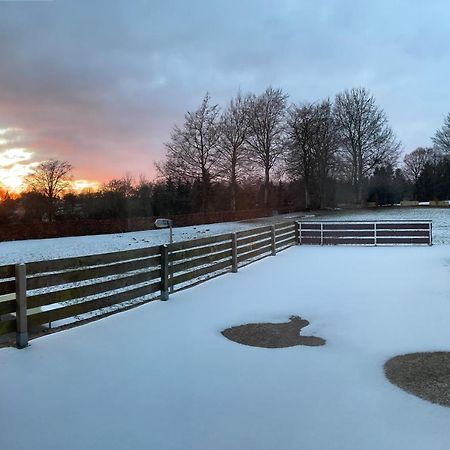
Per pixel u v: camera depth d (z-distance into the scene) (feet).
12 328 15.80
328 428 10.27
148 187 137.59
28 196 128.16
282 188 173.58
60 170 142.51
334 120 172.76
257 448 9.46
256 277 30.58
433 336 17.02
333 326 18.65
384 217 122.31
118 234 101.50
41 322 16.74
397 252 44.96
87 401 11.67
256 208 156.66
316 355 15.14
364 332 17.71
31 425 10.46
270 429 10.24
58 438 9.89
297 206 169.27
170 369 13.88
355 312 20.77
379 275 30.78
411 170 250.57
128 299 21.15
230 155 143.74
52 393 12.15
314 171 165.17
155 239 88.22
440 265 35.17
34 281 16.51
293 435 9.98
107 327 18.47
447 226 86.99
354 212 147.02
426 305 21.88
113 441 9.77
